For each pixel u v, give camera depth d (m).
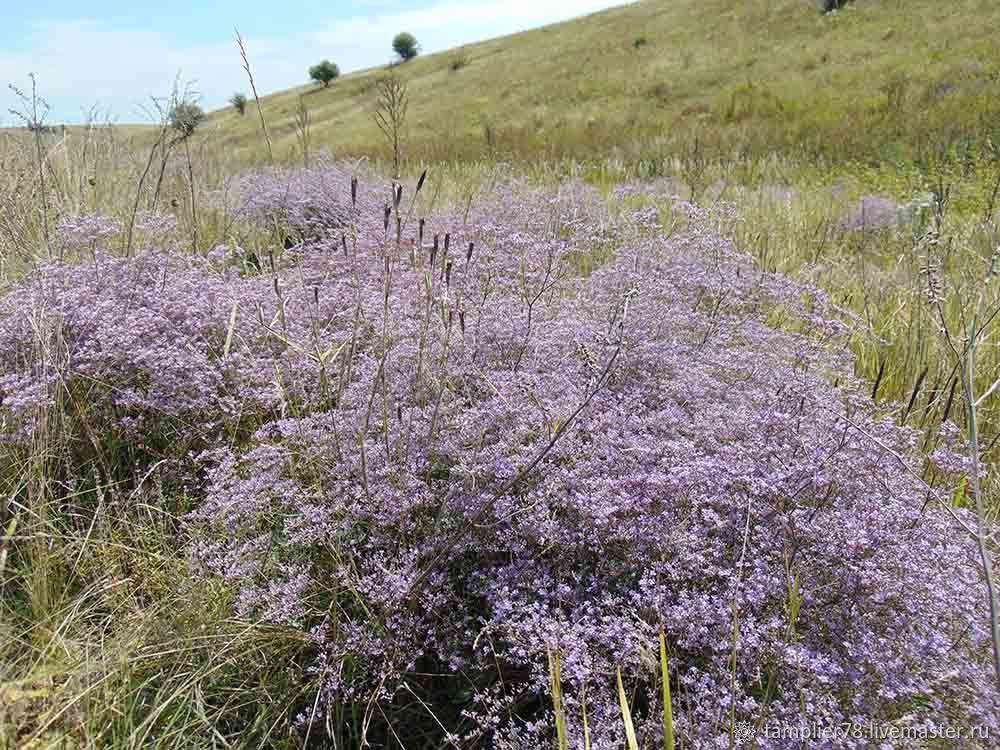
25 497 2.61
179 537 2.55
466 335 3.01
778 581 1.93
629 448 2.38
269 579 2.33
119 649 2.07
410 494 2.30
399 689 2.10
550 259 4.00
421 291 3.44
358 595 2.10
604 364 2.91
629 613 2.00
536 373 2.92
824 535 2.04
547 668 1.94
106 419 2.90
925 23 24.09
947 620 2.01
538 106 27.33
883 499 2.29
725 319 3.56
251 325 3.30
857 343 4.01
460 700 2.10
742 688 1.87
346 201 5.84
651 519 2.10
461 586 2.28
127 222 4.58
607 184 9.86
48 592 2.28
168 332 3.12
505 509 2.18
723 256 4.21
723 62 27.12
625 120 19.67
